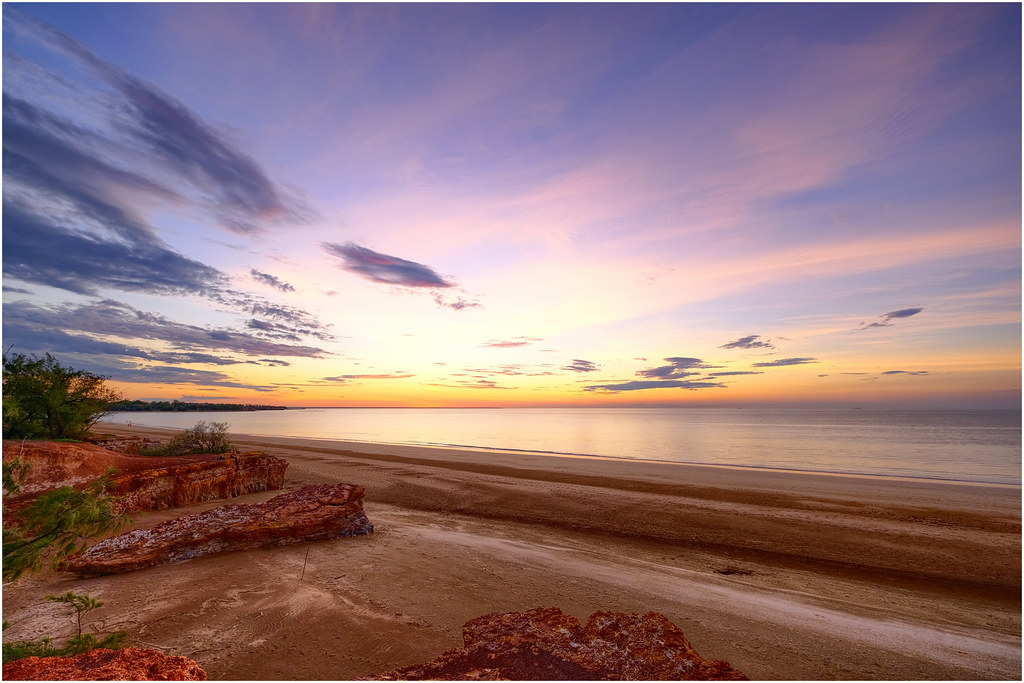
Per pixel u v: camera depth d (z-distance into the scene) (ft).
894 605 34.96
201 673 13.26
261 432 261.85
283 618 29.50
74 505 22.39
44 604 30.78
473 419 558.15
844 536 51.93
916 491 77.77
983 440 202.90
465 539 49.80
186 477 63.52
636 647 15.12
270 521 45.39
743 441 204.23
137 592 33.30
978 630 30.99
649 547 48.75
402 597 33.32
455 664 14.16
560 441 208.95
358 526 49.88
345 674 23.03
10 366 74.33
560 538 51.65
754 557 45.83
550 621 17.26
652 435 248.73
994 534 52.47
